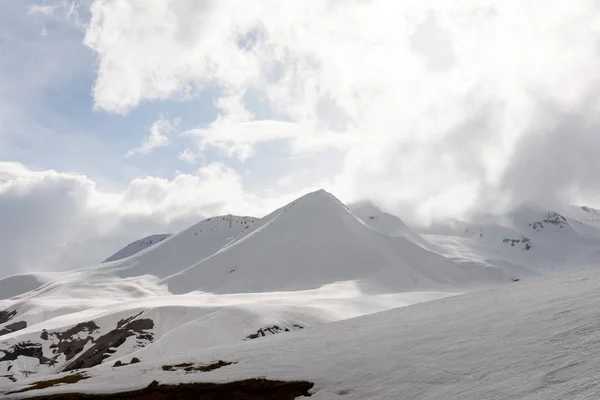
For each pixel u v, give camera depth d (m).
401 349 14.06
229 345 22.25
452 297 24.84
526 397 7.76
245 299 116.62
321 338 18.80
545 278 23.98
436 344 13.61
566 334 10.39
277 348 18.19
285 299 106.88
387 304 97.50
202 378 15.53
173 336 60.72
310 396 12.87
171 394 15.22
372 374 12.79
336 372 13.65
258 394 13.91
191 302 106.44
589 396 6.68
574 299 13.87
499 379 9.32
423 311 21.03
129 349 76.25
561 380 7.84
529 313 13.82
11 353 78.19
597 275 19.47
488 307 17.27
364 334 17.59
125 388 16.16
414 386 11.03
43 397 16.89
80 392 16.58
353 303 94.50
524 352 10.34
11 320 125.00
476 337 13.08
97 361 73.69
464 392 9.37
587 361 8.23
